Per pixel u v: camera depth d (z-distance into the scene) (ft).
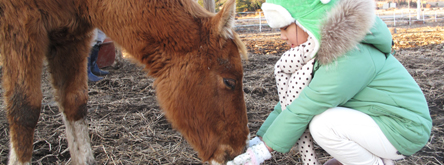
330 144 5.84
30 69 6.84
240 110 6.55
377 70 5.61
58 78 8.27
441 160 8.32
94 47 16.89
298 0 5.42
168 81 6.68
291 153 8.82
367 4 5.24
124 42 7.09
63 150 9.27
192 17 6.49
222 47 6.28
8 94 6.91
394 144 5.65
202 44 6.32
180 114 6.77
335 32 5.22
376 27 5.65
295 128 5.75
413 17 56.70
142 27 6.64
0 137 10.04
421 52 23.65
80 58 8.23
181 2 6.53
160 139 9.95
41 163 8.51
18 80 6.79
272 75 17.33
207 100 6.46
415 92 5.74
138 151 9.22
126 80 17.02
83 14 7.35
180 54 6.50
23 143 6.93
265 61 21.79
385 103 5.62
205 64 6.32
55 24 7.11
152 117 11.70
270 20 5.90
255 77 17.12
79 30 7.66
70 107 8.09
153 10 6.49
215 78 6.36
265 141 6.04
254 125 10.78
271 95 14.07
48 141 9.75
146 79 17.29
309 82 5.96
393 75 5.68
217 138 6.66
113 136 10.19
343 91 5.41
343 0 5.25
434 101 12.73
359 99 5.82
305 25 5.46
